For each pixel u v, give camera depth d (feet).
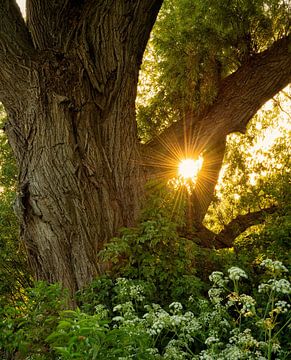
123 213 24.48
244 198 39.50
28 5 23.80
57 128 22.93
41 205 23.34
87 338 8.87
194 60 33.65
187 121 31.81
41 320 11.84
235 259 22.44
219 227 46.09
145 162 29.30
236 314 19.43
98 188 23.72
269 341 12.10
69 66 23.49
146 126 36.11
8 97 23.45
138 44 25.04
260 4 32.32
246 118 31.78
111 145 24.76
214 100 32.12
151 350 11.48
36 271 25.03
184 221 25.22
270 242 23.44
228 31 32.53
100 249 23.21
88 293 19.92
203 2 32.22
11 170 38.58
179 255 21.50
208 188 35.37
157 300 20.15
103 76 24.23
